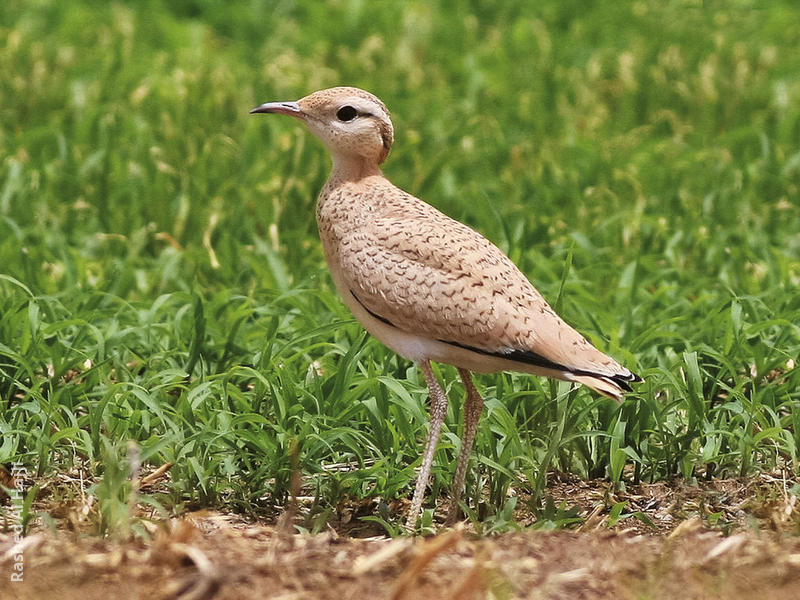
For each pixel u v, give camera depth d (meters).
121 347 11.56
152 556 7.99
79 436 10.09
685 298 13.23
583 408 10.20
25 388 10.25
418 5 24.98
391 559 8.06
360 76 21.11
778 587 7.84
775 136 18.58
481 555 8.03
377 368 11.00
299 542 8.44
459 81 21.64
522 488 10.08
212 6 25.67
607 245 14.97
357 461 10.27
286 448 9.74
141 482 9.66
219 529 8.97
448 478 9.93
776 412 10.83
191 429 9.94
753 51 22.00
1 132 17.94
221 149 17.33
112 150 16.61
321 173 15.91
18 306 11.38
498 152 17.80
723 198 15.90
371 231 9.53
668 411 10.73
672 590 7.80
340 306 12.09
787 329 11.62
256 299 13.10
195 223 15.08
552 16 25.09
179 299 12.97
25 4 24.44
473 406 9.62
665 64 20.89
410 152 17.22
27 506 8.63
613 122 19.59
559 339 9.24
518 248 13.54
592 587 7.83
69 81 20.05
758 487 9.87
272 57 22.44
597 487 10.20
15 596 7.53
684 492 10.01
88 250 14.61
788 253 14.77
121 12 24.06
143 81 20.06
